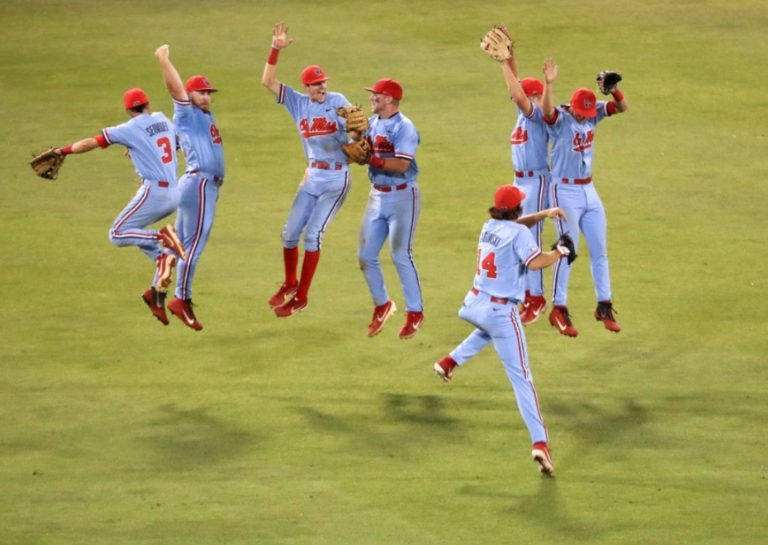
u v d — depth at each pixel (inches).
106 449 1553.9
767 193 2608.3
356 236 2420.0
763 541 1312.7
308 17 4035.4
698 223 2443.4
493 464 1517.0
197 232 1768.0
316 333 1958.7
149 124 1710.1
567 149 1786.4
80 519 1370.6
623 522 1360.7
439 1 4212.6
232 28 3912.4
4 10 4160.9
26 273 2194.9
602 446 1566.2
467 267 2241.6
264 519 1369.3
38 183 2684.5
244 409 1674.5
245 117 3112.7
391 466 1510.8
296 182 2689.5
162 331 1958.7
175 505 1406.3
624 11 4057.6
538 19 3966.5
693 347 1883.6
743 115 3112.7
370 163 1689.2
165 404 1690.5
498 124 3068.4
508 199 1508.4
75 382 1758.1
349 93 3250.5
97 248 2327.8
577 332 1829.5
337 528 1348.4
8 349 1871.3
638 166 2778.1
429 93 3294.8
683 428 1614.2
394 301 2092.8
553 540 1321.4
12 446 1560.0
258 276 2201.0
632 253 2293.3
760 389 1733.5
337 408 1681.8
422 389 1749.5
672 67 3484.3
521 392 1492.4
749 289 2114.9
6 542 1312.7
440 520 1368.1
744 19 3961.6
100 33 3875.5
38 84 3363.7
